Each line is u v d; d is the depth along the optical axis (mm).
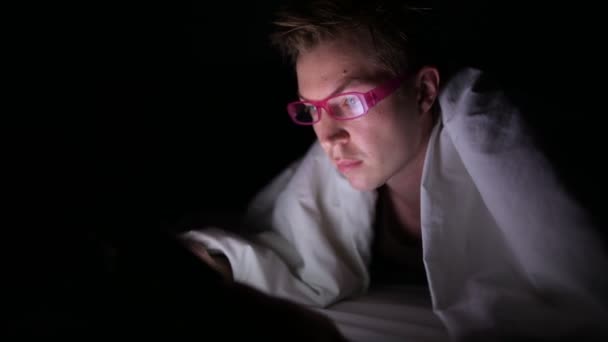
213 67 1678
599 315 727
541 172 809
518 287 810
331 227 1037
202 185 1506
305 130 1700
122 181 520
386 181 1013
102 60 1428
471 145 874
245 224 1187
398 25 888
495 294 793
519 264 830
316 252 974
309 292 940
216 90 1667
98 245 462
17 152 475
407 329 794
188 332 445
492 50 1521
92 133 549
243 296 501
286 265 980
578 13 1454
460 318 777
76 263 450
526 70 1459
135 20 1519
